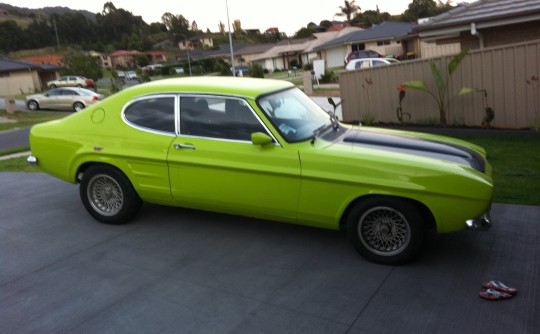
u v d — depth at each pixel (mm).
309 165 4566
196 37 147125
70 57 65312
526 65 9750
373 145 4785
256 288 4215
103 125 5512
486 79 10250
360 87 12000
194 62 79688
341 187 4492
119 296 4156
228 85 5168
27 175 8383
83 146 5527
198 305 3982
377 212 4488
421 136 5246
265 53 80375
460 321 3627
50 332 3670
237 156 4816
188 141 5051
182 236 5352
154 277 4469
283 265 4617
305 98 5633
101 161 5457
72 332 3666
